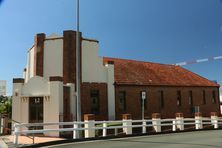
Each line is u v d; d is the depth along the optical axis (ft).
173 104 112.88
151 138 58.80
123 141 53.67
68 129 54.34
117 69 106.32
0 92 73.56
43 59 87.71
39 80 80.69
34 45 90.07
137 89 101.76
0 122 77.05
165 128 89.81
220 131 76.95
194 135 64.69
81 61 88.38
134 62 118.42
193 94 121.39
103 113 91.30
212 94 129.59
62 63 86.53
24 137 71.51
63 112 80.43
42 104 80.18
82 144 49.57
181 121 80.79
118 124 79.20
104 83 92.94
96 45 92.27
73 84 84.99
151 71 117.29
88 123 58.54
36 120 79.77
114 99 94.58
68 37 86.99
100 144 49.32
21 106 81.15
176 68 132.36
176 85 114.83
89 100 88.69
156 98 107.34
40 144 48.96
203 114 123.54
